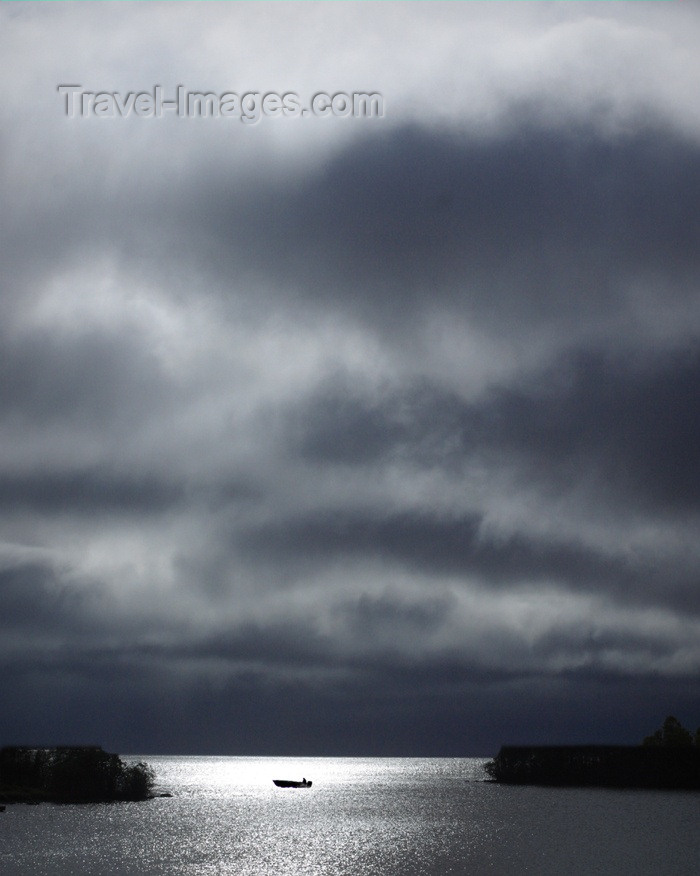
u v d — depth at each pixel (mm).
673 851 118688
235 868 113438
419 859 117125
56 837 139875
